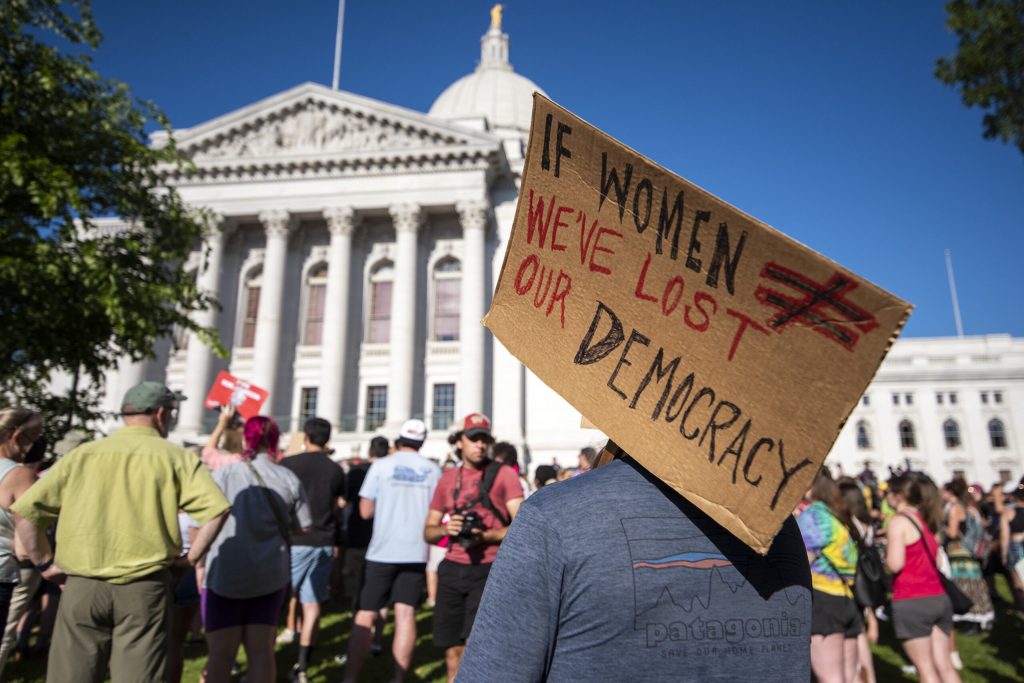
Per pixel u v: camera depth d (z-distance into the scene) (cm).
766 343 119
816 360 111
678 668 135
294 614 874
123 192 1415
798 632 148
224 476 515
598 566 136
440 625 556
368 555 614
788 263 112
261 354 3528
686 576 139
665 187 133
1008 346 5872
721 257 124
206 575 493
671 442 135
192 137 3738
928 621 532
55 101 1258
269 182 3753
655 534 141
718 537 145
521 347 172
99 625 388
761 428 120
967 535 1047
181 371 3709
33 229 1190
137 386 434
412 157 3647
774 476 117
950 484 1097
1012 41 1539
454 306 3784
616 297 148
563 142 158
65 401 1348
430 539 577
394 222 3678
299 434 944
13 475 475
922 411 5766
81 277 1207
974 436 5650
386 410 3566
